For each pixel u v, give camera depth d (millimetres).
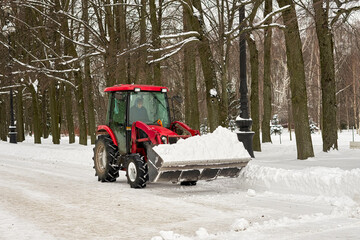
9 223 6398
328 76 15555
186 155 9266
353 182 7750
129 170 10164
